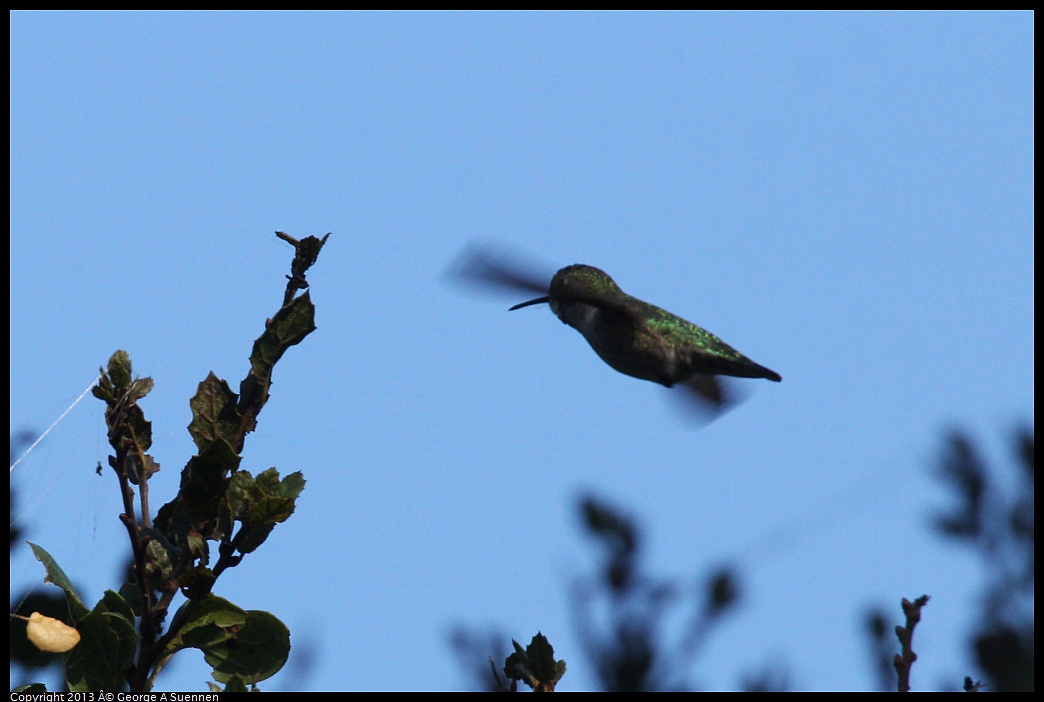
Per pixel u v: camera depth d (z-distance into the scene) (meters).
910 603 5.95
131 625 8.23
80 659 8.13
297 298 9.08
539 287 9.83
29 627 7.77
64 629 7.87
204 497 8.57
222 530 8.53
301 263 9.19
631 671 4.70
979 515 5.18
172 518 8.70
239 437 8.89
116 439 8.30
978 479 5.22
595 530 4.83
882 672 5.80
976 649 5.10
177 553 8.48
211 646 8.44
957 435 5.30
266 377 9.02
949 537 5.21
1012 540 5.16
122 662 8.17
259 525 8.25
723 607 4.73
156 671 8.36
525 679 7.09
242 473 8.60
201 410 8.95
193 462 8.53
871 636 5.92
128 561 8.89
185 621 8.26
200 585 8.21
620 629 4.75
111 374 8.45
